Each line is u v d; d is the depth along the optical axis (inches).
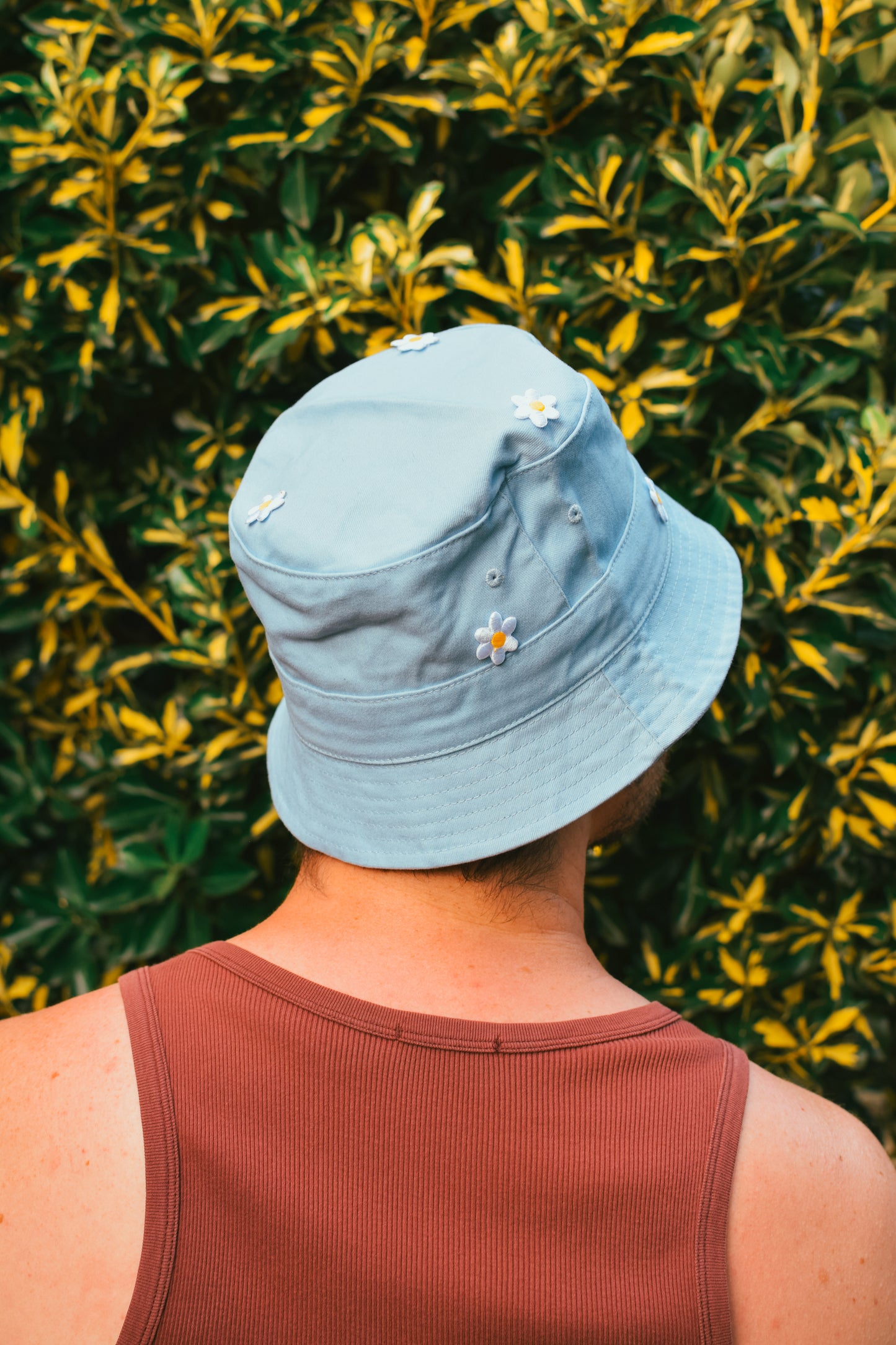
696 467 58.0
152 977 26.1
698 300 53.3
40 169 55.4
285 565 25.9
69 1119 24.5
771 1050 63.8
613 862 64.8
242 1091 24.0
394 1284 22.7
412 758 26.1
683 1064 24.7
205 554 56.6
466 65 52.7
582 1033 24.7
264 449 29.7
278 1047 24.3
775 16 54.0
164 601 60.8
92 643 66.5
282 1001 24.8
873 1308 24.9
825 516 50.9
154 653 61.2
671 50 49.3
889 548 54.7
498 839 26.2
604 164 52.4
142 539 58.7
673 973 62.1
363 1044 24.1
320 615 25.1
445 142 56.4
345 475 26.3
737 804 62.6
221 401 60.8
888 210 50.7
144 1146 23.8
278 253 55.0
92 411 60.9
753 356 52.3
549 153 53.6
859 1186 25.4
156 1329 23.0
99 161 53.6
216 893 59.7
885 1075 70.6
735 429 57.2
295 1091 24.0
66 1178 24.1
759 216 52.5
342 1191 23.3
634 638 27.7
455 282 53.4
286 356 57.2
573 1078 24.1
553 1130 23.7
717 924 62.3
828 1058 62.7
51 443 63.3
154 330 56.6
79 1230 23.8
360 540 24.9
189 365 58.6
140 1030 24.9
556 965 27.3
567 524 25.8
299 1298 22.9
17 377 60.7
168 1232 23.2
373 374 29.4
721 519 53.7
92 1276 23.5
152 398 62.9
